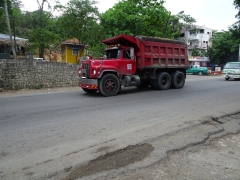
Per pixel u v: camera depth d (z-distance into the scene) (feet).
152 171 9.59
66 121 17.03
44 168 9.70
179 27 113.60
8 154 11.10
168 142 12.71
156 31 56.95
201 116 18.53
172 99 27.07
